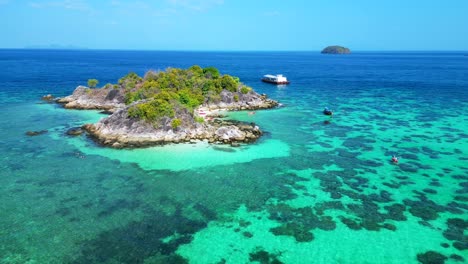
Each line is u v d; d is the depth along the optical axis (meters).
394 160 45.50
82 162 44.69
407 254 26.39
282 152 49.62
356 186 38.38
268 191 37.00
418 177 40.75
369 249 26.98
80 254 26.06
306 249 26.98
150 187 37.59
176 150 49.81
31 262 25.08
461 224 30.53
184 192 36.50
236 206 33.66
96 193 35.97
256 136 56.78
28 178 39.38
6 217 30.89
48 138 54.66
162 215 31.80
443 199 35.28
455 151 49.75
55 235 28.38
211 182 39.09
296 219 31.41
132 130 54.91
